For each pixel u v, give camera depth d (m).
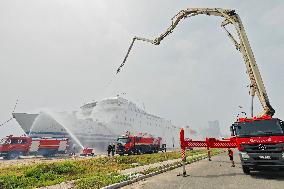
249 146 10.95
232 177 11.20
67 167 14.88
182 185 9.68
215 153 32.41
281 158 10.29
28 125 48.41
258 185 9.12
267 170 12.91
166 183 10.36
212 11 16.45
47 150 37.66
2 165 19.67
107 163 18.89
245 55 14.36
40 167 14.30
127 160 20.91
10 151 33.78
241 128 11.58
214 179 10.85
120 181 10.64
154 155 27.58
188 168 15.84
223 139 13.27
